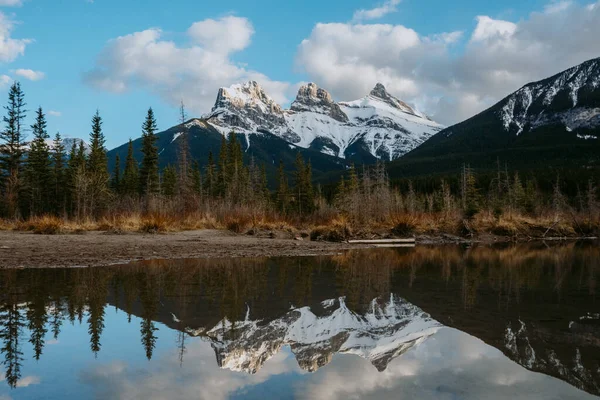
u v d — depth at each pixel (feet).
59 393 10.82
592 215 114.62
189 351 14.61
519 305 22.81
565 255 56.75
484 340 16.11
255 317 19.75
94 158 156.04
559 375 12.16
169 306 21.89
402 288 28.27
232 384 11.48
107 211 95.71
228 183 170.09
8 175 126.93
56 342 15.56
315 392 10.82
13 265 35.81
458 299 24.43
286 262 43.29
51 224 69.00
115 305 21.93
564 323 18.75
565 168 453.17
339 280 31.53
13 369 12.69
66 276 31.01
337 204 115.03
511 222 102.27
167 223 77.20
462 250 64.75
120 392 10.87
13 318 19.11
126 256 43.88
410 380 11.76
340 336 16.71
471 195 150.00
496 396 10.59
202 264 39.99
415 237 86.69
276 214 95.91
